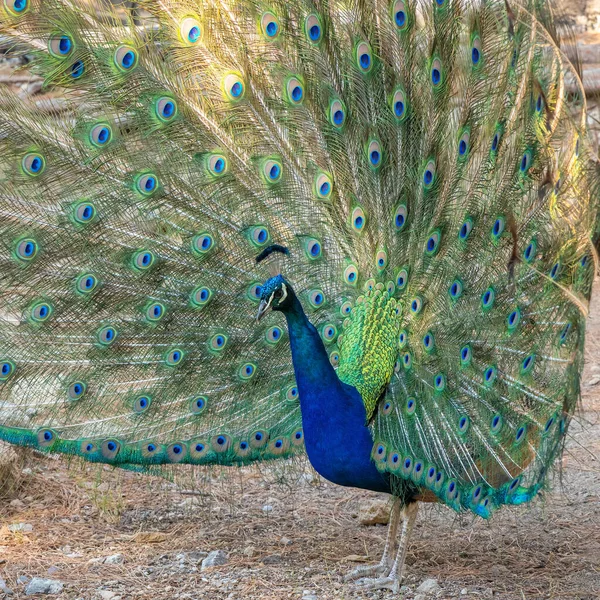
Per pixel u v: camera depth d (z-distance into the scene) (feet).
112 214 17.17
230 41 16.94
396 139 17.03
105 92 16.92
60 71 16.72
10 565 17.35
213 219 17.28
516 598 16.89
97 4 16.92
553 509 18.60
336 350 17.43
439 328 17.01
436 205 17.06
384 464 16.51
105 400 17.51
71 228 17.13
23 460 18.88
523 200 17.08
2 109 16.96
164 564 17.48
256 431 17.65
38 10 16.66
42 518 18.31
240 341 17.56
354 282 17.22
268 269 17.38
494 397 16.93
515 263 16.76
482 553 17.76
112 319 17.39
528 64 16.97
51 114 17.04
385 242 17.07
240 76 16.93
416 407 16.72
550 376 16.98
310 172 17.21
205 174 17.15
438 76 17.01
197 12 16.87
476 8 16.98
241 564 17.49
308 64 16.98
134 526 18.26
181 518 18.45
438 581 17.19
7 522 18.20
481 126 17.06
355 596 16.93
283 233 17.35
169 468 17.83
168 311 17.40
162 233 17.29
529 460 16.97
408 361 16.85
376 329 16.96
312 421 16.78
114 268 17.29
